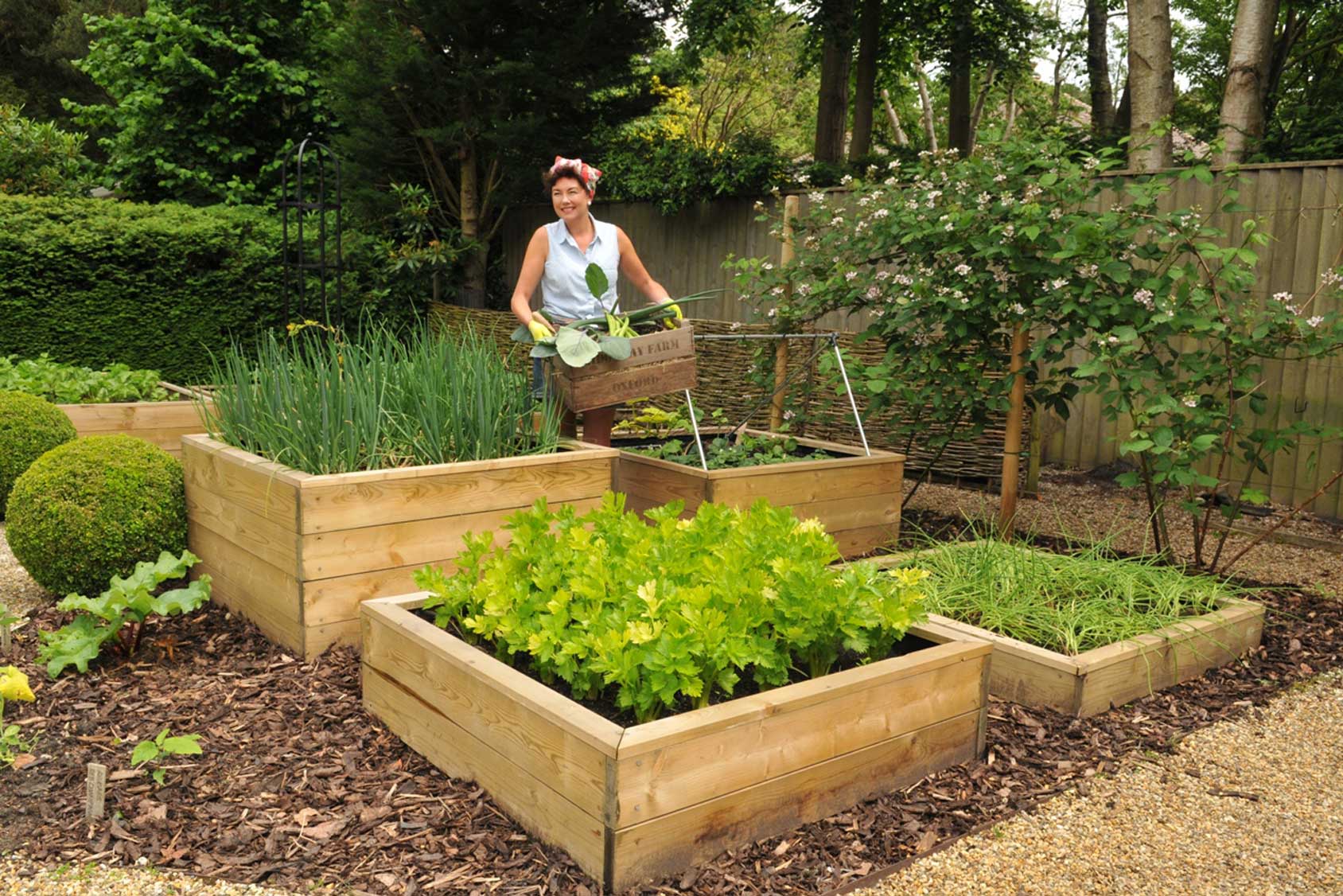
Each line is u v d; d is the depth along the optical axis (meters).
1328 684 3.38
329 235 10.96
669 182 10.45
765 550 2.75
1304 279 5.83
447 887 2.00
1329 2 12.54
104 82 14.05
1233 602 3.70
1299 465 5.80
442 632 2.58
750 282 6.00
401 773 2.49
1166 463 4.07
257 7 13.21
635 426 5.50
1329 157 8.77
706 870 2.08
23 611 3.78
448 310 10.79
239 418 3.67
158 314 9.77
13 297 9.04
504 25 11.64
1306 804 2.53
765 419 7.09
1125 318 4.29
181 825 2.23
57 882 2.01
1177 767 2.72
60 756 2.55
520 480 3.57
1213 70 16.36
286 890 1.99
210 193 13.52
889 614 2.54
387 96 11.69
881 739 2.43
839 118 12.82
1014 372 4.83
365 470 3.38
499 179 12.32
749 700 2.18
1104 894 2.09
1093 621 3.34
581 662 2.46
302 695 2.93
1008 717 3.00
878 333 5.22
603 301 4.44
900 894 2.05
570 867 2.05
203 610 3.65
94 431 5.79
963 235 4.80
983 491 6.51
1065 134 10.03
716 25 13.98
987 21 14.90
